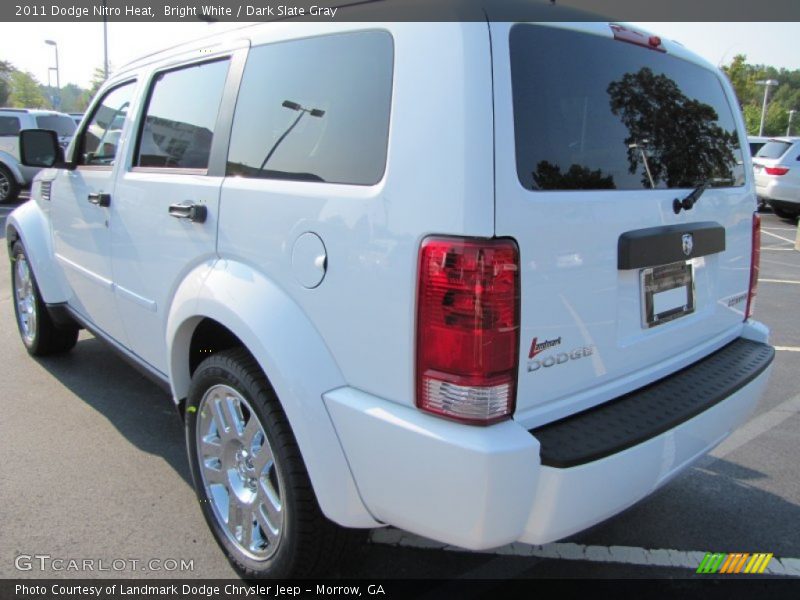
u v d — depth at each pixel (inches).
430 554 103.5
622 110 84.1
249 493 94.5
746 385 95.9
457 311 65.5
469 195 64.8
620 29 86.4
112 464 127.3
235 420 93.7
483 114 65.7
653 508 118.0
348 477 76.6
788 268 370.3
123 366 180.2
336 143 77.8
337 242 74.9
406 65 71.2
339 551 86.7
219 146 97.0
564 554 104.6
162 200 106.3
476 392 66.0
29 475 122.5
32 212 171.2
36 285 170.6
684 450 84.4
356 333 74.0
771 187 560.7
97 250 133.1
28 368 177.2
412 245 68.0
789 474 130.9
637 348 85.7
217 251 93.7
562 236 71.6
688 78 100.1
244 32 98.1
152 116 117.2
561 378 74.8
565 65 76.4
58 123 572.7
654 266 84.9
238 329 84.3
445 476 66.9
